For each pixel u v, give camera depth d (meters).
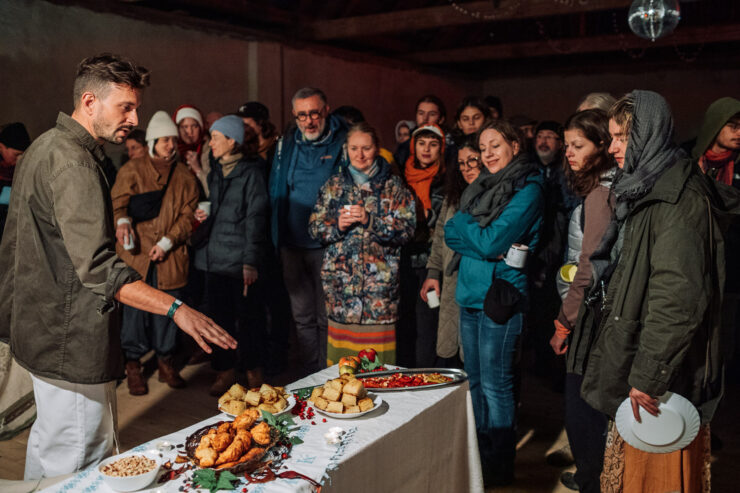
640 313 1.87
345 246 3.24
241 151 4.04
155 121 3.99
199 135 4.73
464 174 3.14
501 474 2.86
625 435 1.88
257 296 3.94
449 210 3.25
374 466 1.75
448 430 2.14
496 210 2.69
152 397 3.98
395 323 3.29
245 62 6.79
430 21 6.89
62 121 1.86
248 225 3.79
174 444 1.68
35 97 5.04
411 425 1.90
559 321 2.46
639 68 9.82
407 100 9.32
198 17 6.80
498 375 2.77
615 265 2.05
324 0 7.57
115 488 1.42
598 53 9.98
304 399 2.03
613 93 10.06
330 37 7.26
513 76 10.86
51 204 1.82
